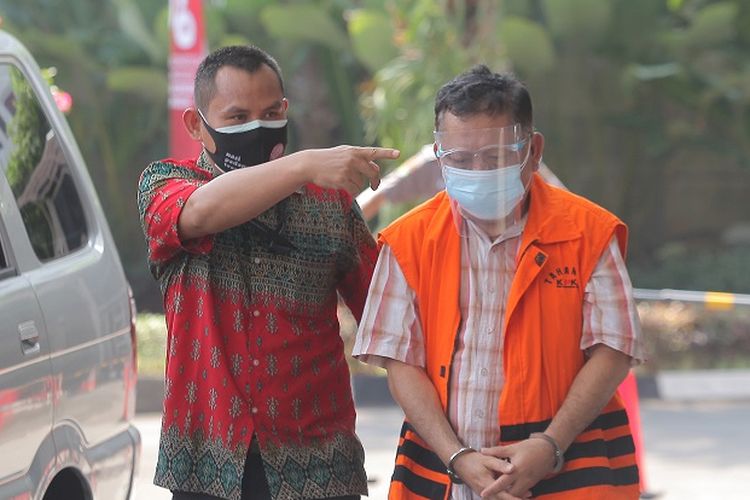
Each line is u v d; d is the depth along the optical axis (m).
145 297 46.00
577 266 9.05
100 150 47.53
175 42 27.48
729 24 43.38
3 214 11.29
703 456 23.42
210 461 9.57
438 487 9.20
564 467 9.07
